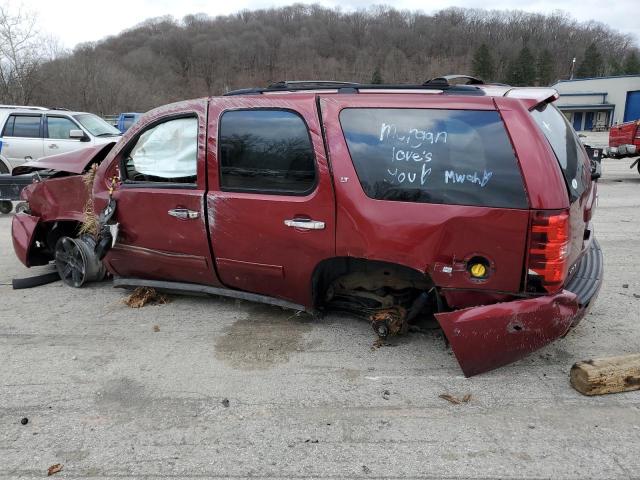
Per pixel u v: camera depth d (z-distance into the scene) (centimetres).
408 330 402
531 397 319
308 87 387
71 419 309
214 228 400
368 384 338
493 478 255
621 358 331
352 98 352
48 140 1135
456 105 326
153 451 280
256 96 383
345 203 348
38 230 537
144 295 477
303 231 366
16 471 267
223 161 392
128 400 327
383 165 340
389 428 294
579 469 259
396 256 338
